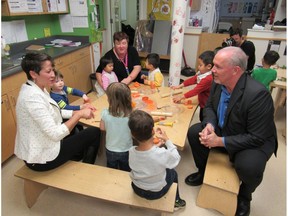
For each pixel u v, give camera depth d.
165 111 1.74
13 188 1.76
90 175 1.40
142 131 1.06
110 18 4.45
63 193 1.70
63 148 1.46
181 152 2.20
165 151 1.13
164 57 4.62
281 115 2.96
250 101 1.32
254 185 1.39
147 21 4.76
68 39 3.62
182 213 1.53
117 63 2.45
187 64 5.01
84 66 3.45
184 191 1.72
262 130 1.33
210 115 1.63
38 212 1.54
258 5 6.09
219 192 1.42
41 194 1.69
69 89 2.21
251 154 1.36
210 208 1.54
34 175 1.40
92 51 3.69
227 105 1.46
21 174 1.40
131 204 1.21
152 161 1.09
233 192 1.35
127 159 1.55
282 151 2.22
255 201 1.65
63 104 1.92
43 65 1.25
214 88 1.64
